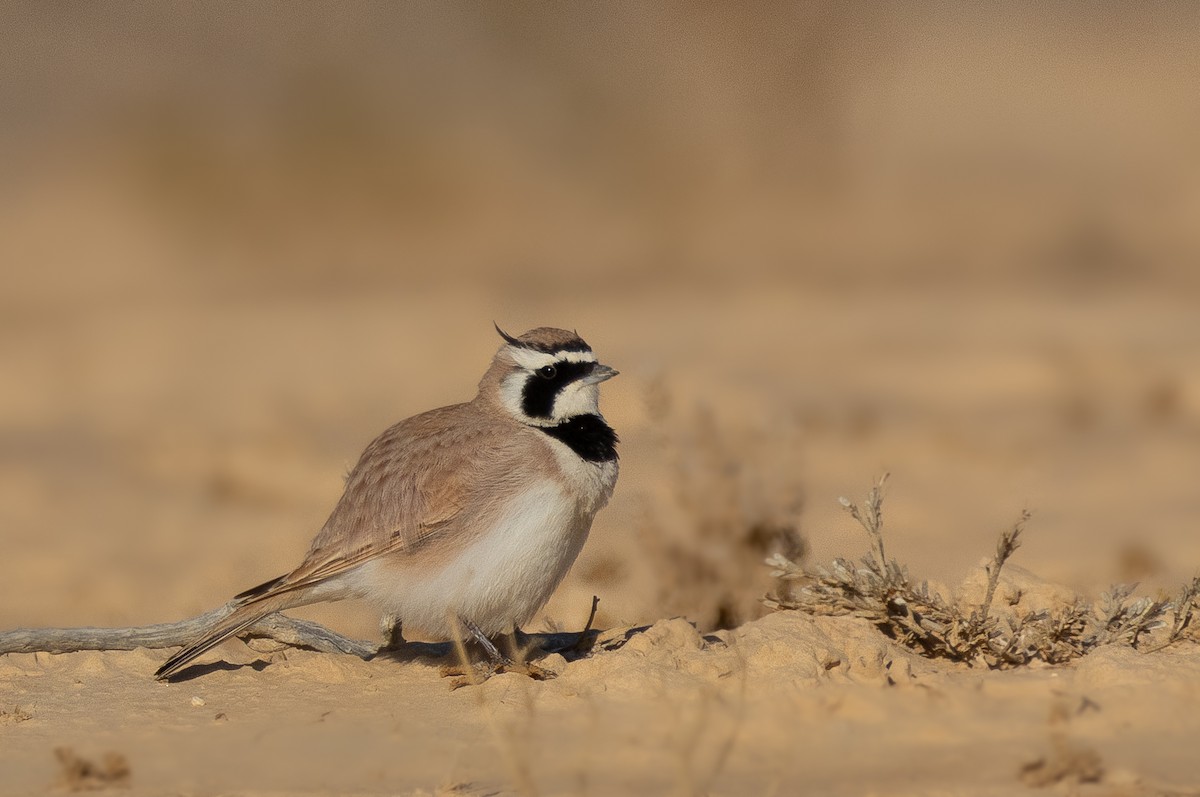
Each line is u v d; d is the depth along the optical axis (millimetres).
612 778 6723
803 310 27953
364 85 43219
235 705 8031
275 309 30156
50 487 17641
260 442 19391
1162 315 26203
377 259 34969
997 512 14664
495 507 8141
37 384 24531
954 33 65438
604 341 25297
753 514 10453
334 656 8867
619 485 15172
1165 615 8695
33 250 36312
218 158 39750
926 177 41125
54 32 51781
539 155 40688
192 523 15641
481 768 6934
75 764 6988
